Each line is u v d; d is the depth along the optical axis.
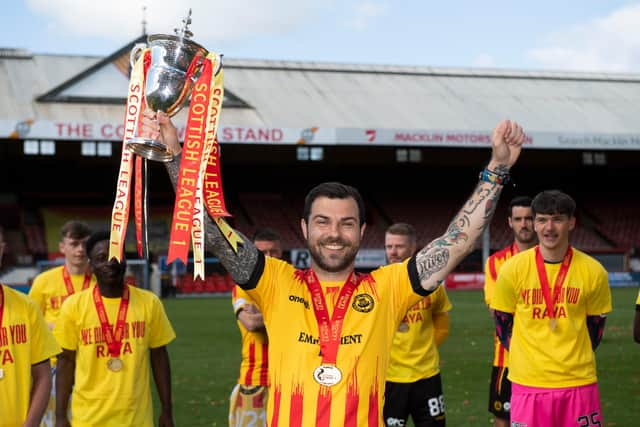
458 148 31.25
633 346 11.35
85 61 29.25
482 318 16.08
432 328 5.12
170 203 31.62
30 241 29.19
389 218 32.75
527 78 33.62
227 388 8.53
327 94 29.52
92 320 3.96
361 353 2.38
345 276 2.49
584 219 33.06
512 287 4.34
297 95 29.06
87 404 3.91
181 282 24.70
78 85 25.81
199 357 10.99
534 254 4.34
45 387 3.22
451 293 24.41
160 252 28.66
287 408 2.37
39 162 30.94
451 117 28.16
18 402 3.11
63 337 3.99
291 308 2.46
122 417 3.93
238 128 23.72
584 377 4.19
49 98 25.44
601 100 31.36
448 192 34.69
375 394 2.37
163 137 2.30
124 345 3.98
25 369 3.14
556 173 34.53
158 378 4.26
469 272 27.09
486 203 2.39
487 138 25.20
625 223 32.94
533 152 31.73
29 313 3.20
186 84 2.33
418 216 33.06
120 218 2.25
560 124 28.20
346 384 2.35
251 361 4.44
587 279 4.21
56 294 5.59
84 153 24.84
